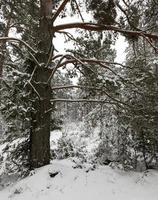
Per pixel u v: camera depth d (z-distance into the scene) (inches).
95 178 427.8
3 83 450.9
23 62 494.9
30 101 453.7
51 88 490.3
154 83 469.4
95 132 580.4
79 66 500.1
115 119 509.0
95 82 471.2
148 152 508.1
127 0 522.3
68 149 539.8
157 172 482.3
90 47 538.9
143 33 502.3
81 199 379.9
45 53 493.4
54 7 562.9
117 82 462.3
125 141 501.0
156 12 524.7
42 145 458.9
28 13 522.6
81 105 559.8
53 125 548.7
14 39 453.7
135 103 488.4
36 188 395.9
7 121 459.8
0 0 512.7
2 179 483.5
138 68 477.7
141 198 399.9
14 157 495.8
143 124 463.5
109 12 496.4
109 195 396.8
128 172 478.6
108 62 486.9
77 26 509.7
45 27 506.3
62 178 415.8
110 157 512.7
